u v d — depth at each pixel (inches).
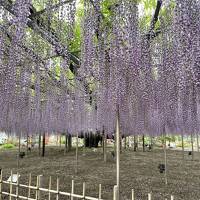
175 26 119.8
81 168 302.5
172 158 431.5
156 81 165.2
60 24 167.9
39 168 306.2
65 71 221.0
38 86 246.7
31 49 187.9
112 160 368.5
